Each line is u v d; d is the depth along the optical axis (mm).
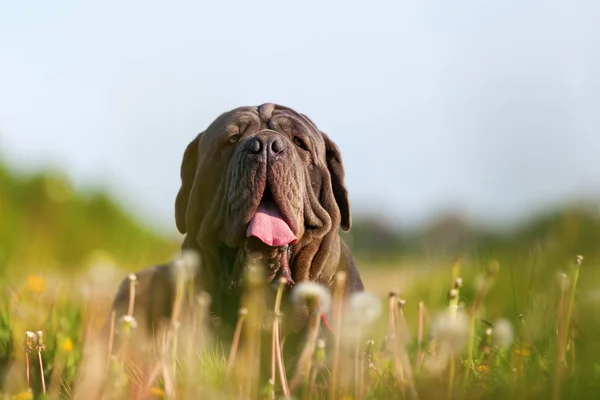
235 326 7172
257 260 6895
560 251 10133
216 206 7234
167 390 5234
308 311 7156
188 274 7055
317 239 7355
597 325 5828
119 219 22547
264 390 5371
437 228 20531
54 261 19172
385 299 11609
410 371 5332
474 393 5125
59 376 6367
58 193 21594
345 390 5613
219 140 7375
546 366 5711
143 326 7371
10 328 7379
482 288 6547
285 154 6918
